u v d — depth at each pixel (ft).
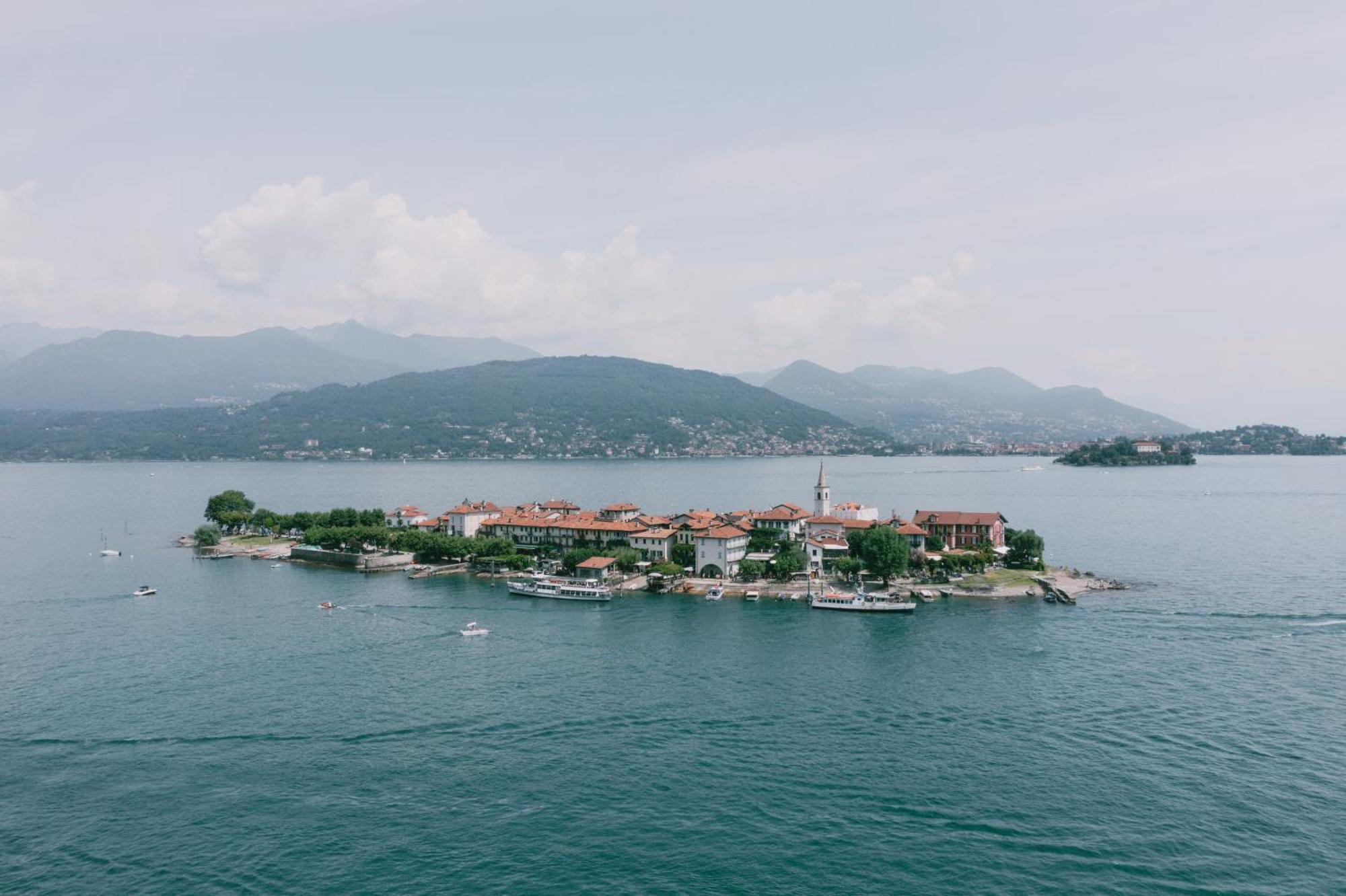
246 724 405.59
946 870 277.85
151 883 274.36
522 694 447.42
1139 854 285.84
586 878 275.18
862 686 456.45
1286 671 476.13
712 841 297.74
